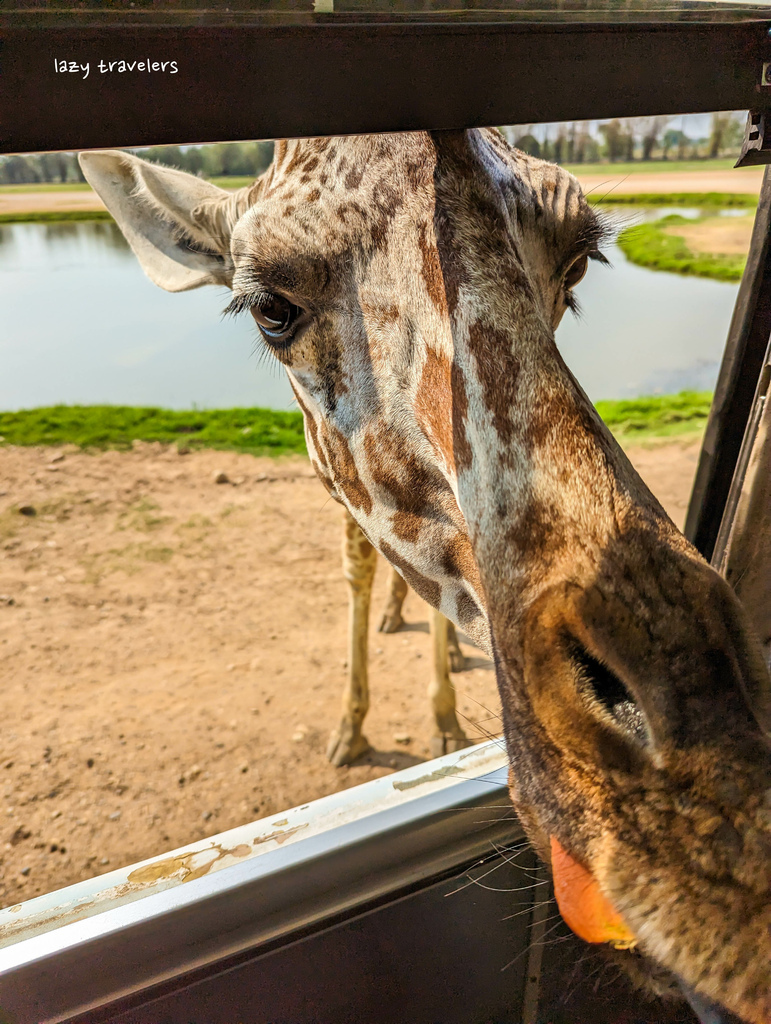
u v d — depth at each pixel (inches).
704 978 34.1
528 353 46.8
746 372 69.1
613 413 279.6
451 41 35.1
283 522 224.7
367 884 58.8
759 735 36.4
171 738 146.3
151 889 55.7
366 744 142.2
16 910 54.7
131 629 178.5
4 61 29.4
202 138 32.5
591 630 38.6
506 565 44.2
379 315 56.6
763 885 34.2
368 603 136.6
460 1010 65.8
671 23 39.4
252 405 298.5
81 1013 52.0
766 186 61.8
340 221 56.4
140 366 326.0
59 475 246.7
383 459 62.4
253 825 61.6
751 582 64.4
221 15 31.0
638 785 37.2
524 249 56.2
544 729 40.6
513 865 63.8
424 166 53.0
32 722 149.7
